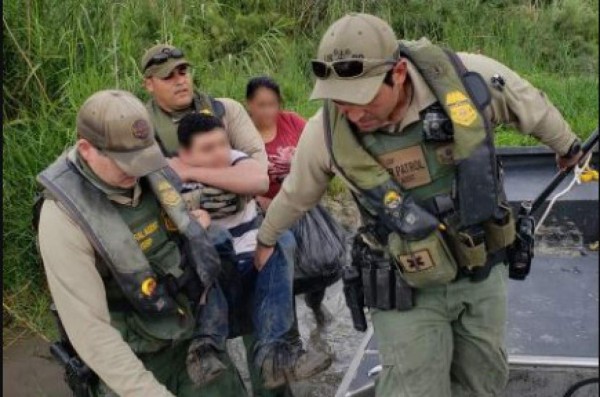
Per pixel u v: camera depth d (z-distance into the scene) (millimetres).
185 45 6156
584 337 2756
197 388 2539
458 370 2369
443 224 2076
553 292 3088
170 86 2990
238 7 7656
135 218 2219
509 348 2723
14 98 4602
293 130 3516
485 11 8023
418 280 2094
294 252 2852
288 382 2604
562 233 3520
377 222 2172
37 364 3611
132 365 2057
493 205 2045
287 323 2615
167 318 2324
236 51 7168
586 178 2910
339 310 3980
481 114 2023
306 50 7449
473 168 2008
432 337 2193
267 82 3430
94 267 2105
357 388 2797
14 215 4121
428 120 2025
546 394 2646
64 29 4840
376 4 7879
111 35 5039
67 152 2207
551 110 2188
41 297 4043
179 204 2264
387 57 1938
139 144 2059
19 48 4461
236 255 2689
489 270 2207
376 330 2289
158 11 5941
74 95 4527
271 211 2414
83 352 2066
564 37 7477
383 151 2068
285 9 7805
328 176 2258
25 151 4242
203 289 2338
